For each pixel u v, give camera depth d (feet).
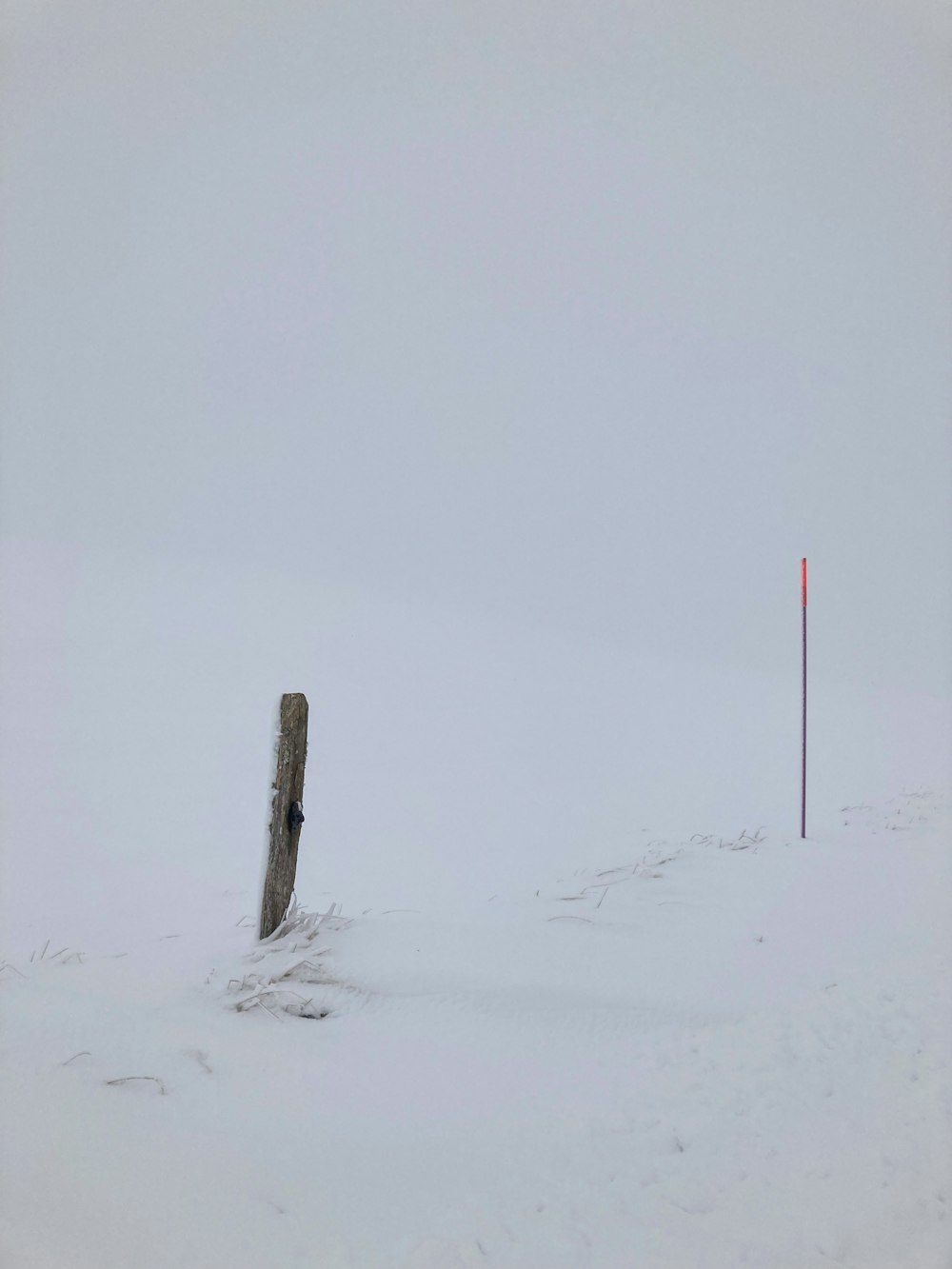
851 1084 13.29
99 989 16.07
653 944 19.17
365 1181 10.86
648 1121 12.47
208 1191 10.43
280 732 18.62
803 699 31.27
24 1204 9.87
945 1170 11.02
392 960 17.24
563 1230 10.08
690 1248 9.85
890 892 23.50
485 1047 14.49
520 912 21.22
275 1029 14.64
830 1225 10.21
